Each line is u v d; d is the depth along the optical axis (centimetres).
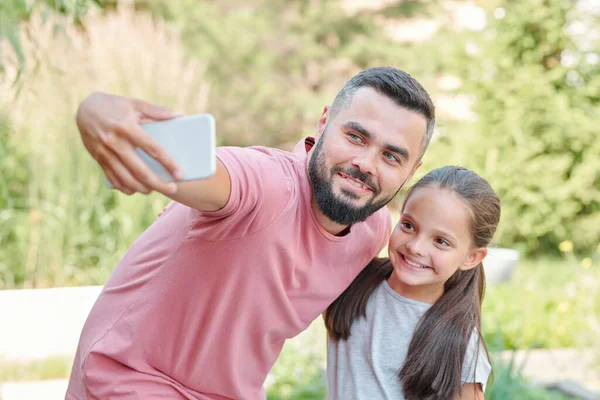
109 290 151
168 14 927
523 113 674
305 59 1031
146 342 146
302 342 349
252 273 138
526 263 650
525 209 680
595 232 688
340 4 1045
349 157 139
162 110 95
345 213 142
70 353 347
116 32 496
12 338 353
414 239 165
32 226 454
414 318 173
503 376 282
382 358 174
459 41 718
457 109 884
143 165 91
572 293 440
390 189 143
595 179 677
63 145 465
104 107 91
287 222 137
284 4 1048
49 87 429
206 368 151
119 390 146
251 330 150
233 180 121
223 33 955
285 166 143
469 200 163
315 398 294
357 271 167
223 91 951
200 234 132
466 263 171
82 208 473
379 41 1031
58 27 194
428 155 692
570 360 372
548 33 676
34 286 455
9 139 435
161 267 141
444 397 167
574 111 669
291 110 986
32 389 305
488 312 416
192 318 142
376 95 140
